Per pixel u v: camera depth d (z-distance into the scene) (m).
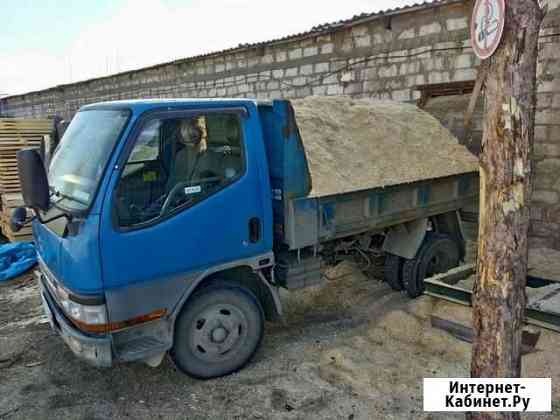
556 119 5.92
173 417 3.18
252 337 3.75
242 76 10.64
